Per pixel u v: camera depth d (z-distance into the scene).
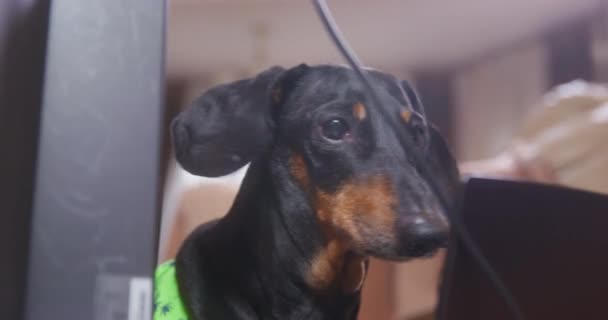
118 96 0.59
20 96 0.62
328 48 5.07
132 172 0.58
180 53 5.10
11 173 0.61
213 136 1.02
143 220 0.58
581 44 4.45
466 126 5.37
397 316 1.86
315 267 1.00
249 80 1.06
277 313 0.99
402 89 1.04
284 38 4.87
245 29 4.71
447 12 4.44
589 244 0.89
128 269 0.57
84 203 0.58
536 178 1.75
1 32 0.60
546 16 4.45
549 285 0.88
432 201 0.90
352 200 0.94
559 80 4.54
